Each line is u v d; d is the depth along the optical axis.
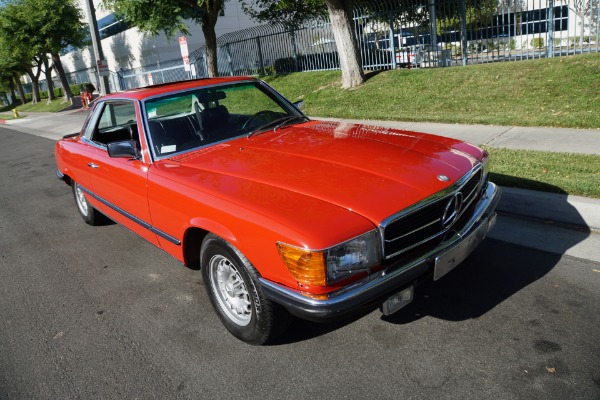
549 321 3.19
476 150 3.64
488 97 9.60
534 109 8.45
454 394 2.64
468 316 3.34
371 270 2.69
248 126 4.27
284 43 19.14
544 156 5.97
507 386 2.65
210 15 18.08
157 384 2.98
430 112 9.61
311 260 2.51
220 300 3.40
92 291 4.34
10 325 3.88
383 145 3.55
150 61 33.31
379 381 2.80
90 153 4.91
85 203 5.97
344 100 12.12
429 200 2.84
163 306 3.94
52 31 31.92
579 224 4.51
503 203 4.99
